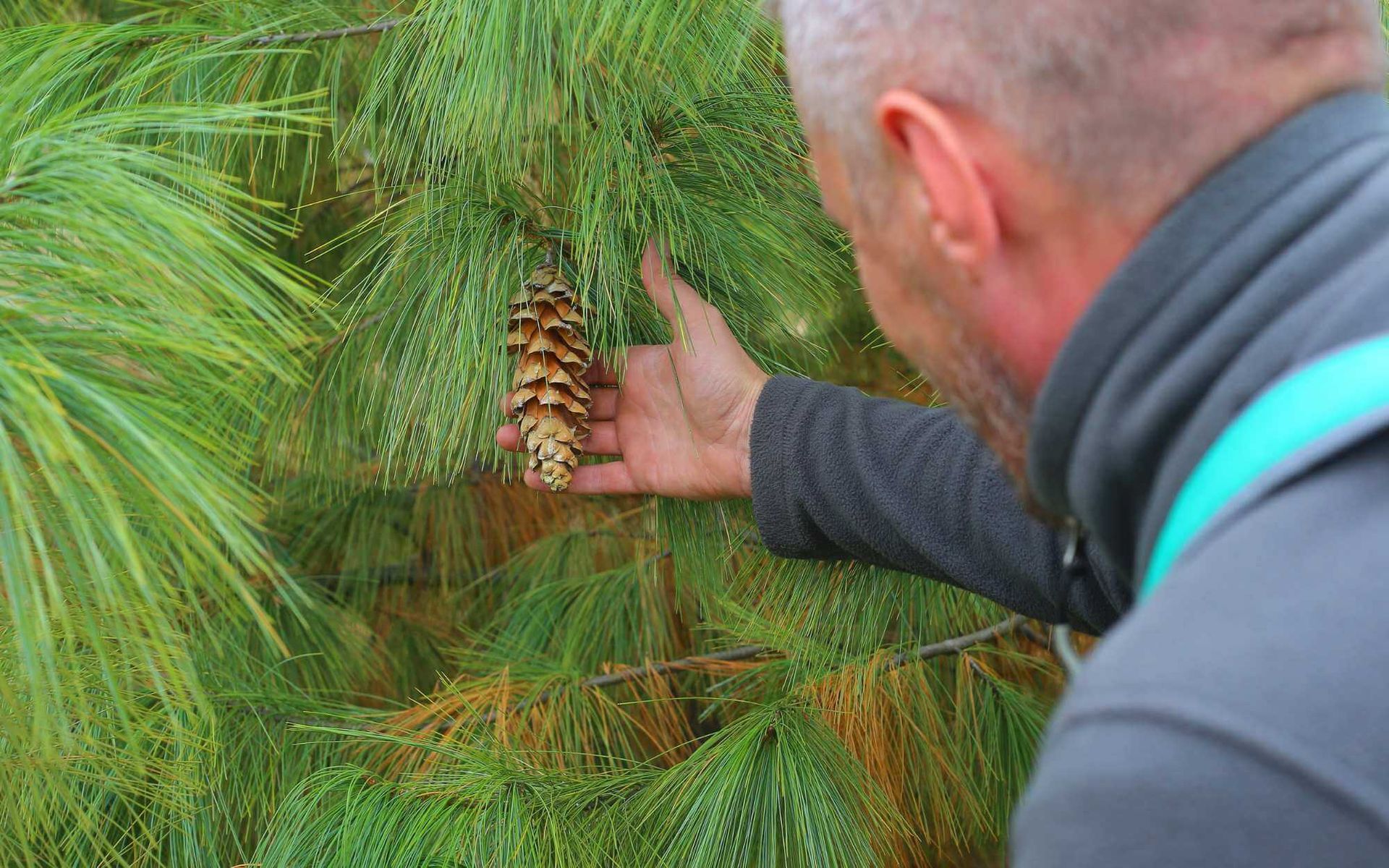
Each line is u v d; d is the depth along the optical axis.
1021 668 1.68
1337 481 0.69
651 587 1.74
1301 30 0.79
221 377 1.19
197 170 1.17
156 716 1.34
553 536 1.84
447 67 1.32
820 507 1.33
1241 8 0.78
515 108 1.29
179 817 1.44
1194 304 0.78
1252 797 0.62
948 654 1.62
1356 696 0.62
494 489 1.89
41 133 1.13
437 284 1.34
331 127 1.56
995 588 1.28
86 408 1.06
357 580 1.82
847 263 1.52
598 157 1.32
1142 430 0.80
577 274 1.37
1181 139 0.80
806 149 1.39
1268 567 0.67
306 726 1.47
